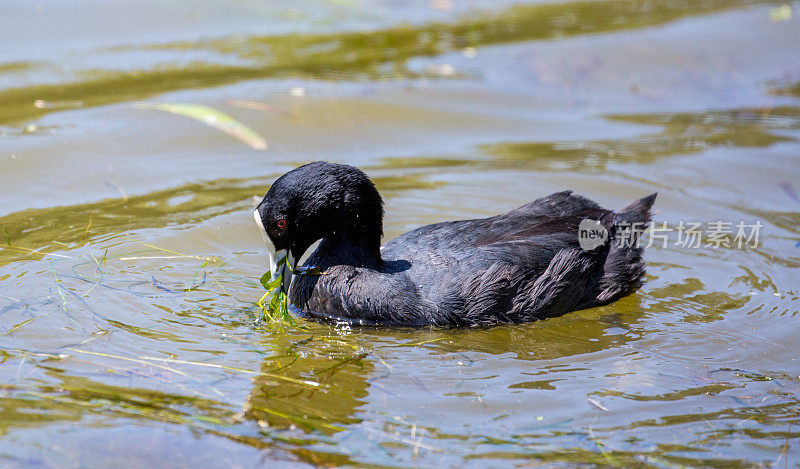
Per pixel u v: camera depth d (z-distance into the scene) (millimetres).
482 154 15625
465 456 7691
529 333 10305
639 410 8547
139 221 12641
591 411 8516
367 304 10391
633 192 14133
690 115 17438
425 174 14750
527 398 8750
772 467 7621
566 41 20953
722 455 7797
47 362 8922
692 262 12156
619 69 19438
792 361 9625
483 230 10906
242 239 12375
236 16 22453
